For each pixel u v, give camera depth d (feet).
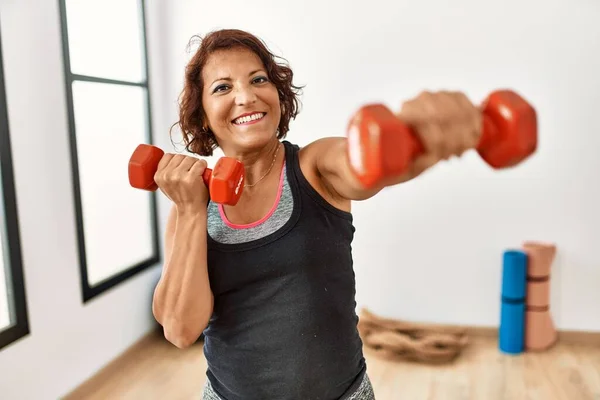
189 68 3.31
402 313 10.39
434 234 10.06
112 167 9.71
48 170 7.79
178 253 3.00
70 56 8.21
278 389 3.16
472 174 9.78
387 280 10.36
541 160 9.52
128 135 10.07
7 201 7.09
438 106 1.72
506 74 9.39
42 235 7.71
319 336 3.05
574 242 9.61
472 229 9.93
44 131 7.69
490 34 9.34
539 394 8.22
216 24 10.38
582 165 9.41
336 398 3.22
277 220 3.00
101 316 9.04
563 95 9.28
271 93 3.14
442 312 10.25
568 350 9.61
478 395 8.25
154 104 10.59
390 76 9.80
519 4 9.18
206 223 3.02
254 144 3.06
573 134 9.36
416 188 9.99
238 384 3.27
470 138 1.75
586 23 9.03
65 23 8.05
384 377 8.89
